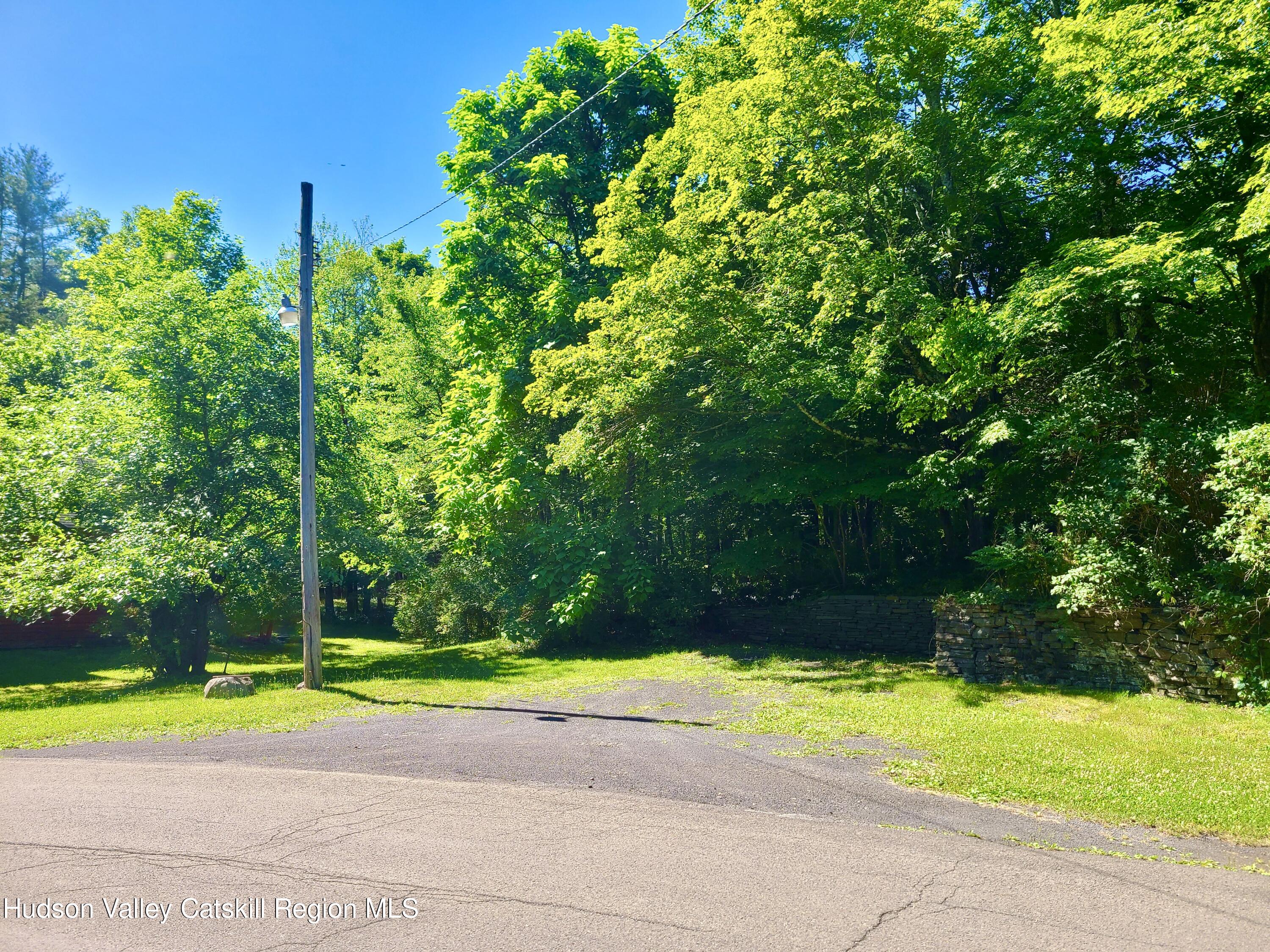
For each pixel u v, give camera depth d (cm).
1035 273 1154
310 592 1310
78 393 1714
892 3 1272
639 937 398
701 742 853
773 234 1421
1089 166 1227
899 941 396
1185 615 992
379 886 464
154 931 405
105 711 1109
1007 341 1124
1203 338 1221
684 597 1948
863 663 1441
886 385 1419
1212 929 412
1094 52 1034
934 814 607
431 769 746
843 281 1290
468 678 1442
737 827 575
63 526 1680
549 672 1509
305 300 1332
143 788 685
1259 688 899
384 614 3488
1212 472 970
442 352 2842
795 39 1350
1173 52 968
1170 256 1002
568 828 571
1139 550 1022
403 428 2788
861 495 1609
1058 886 469
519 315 2183
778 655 1585
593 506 2147
